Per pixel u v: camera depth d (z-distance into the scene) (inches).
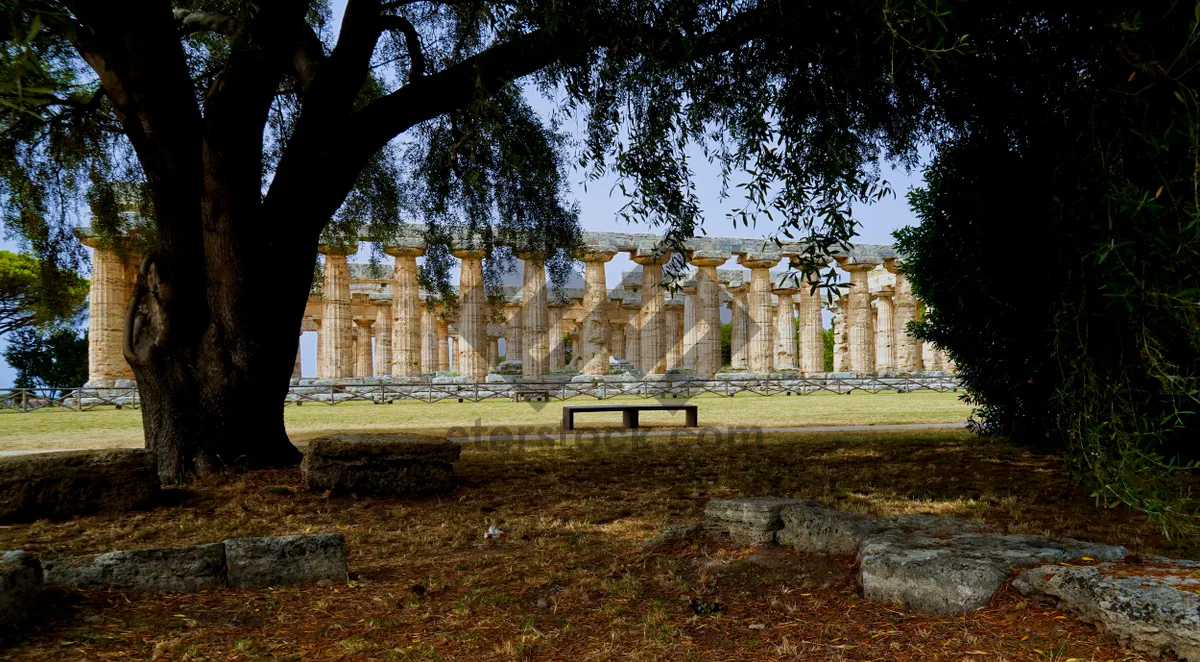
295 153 331.0
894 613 147.5
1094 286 167.5
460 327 1448.1
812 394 1375.5
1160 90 158.6
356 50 328.8
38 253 451.5
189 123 321.7
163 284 329.7
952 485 318.3
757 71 309.3
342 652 135.3
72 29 139.2
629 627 146.5
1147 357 156.0
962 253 410.0
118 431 626.2
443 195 465.7
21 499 261.0
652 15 263.6
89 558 176.6
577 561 201.6
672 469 384.2
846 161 263.4
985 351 453.4
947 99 281.9
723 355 2942.9
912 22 170.6
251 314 330.0
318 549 187.3
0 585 139.1
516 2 271.4
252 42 293.3
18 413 924.0
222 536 243.9
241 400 334.3
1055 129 201.9
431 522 264.7
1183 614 114.8
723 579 176.2
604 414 848.9
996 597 144.2
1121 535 221.6
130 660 130.9
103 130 438.0
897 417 741.3
